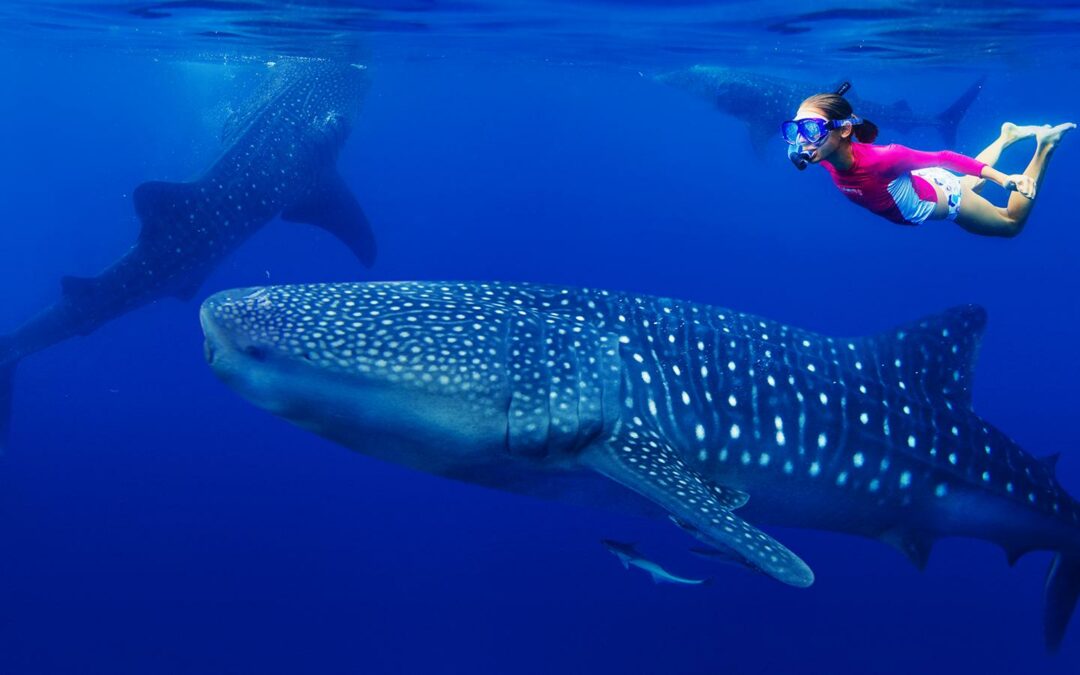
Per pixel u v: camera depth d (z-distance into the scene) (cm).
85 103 6128
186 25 1884
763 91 1898
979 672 1369
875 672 1350
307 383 445
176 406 2277
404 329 458
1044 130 405
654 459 456
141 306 1124
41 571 1494
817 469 532
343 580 1540
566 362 473
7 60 3469
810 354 549
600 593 1520
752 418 512
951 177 438
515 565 1595
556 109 5709
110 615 1409
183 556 1567
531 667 1353
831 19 1633
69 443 1973
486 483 502
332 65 1596
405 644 1395
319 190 1443
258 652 1355
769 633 1430
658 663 1362
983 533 589
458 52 2409
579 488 496
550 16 1712
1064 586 600
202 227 1159
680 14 1630
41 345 1078
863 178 411
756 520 566
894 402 557
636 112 6050
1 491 1727
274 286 479
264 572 1545
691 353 511
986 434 583
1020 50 2070
